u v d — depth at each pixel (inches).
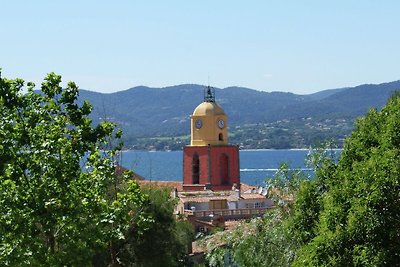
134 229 2016.5
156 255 2294.5
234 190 4116.6
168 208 2390.5
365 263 1099.9
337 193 1187.3
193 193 4065.0
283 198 1579.7
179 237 2541.8
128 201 1379.2
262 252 1535.4
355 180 1165.1
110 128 1343.5
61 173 1258.6
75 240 1259.2
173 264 2431.1
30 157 1248.2
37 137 1266.0
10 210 1206.3
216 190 4372.5
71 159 1280.8
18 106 1269.7
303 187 1384.1
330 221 1173.1
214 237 1776.6
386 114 1293.1
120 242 2078.0
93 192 1322.6
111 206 1362.0
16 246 1197.1
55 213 1231.5
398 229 1114.7
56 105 1302.9
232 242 1636.3
